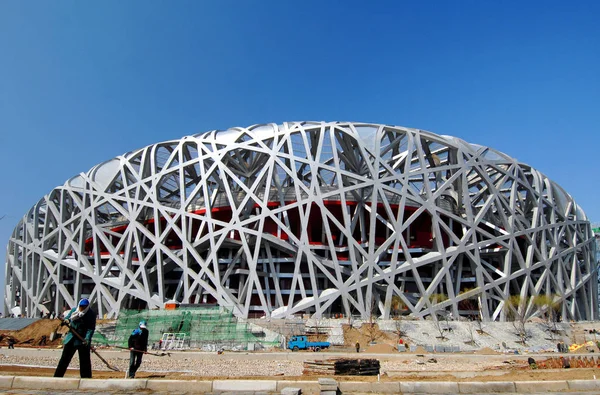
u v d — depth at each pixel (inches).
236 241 1780.3
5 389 349.1
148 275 1859.0
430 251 1892.2
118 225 2037.4
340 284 1652.3
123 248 2235.5
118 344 1290.6
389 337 1482.5
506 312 1802.4
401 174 1795.0
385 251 1764.3
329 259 1847.9
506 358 1113.4
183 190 1856.5
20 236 2628.0
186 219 1899.6
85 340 380.2
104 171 2145.7
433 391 373.7
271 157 1772.9
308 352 1181.1
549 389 386.0
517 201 2239.2
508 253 1900.8
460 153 1915.6
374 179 1758.1
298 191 1729.8
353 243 1685.5
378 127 1894.7
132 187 1968.5
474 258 1813.5
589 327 1785.2
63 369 379.6
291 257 1882.4
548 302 1882.4
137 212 1915.6
